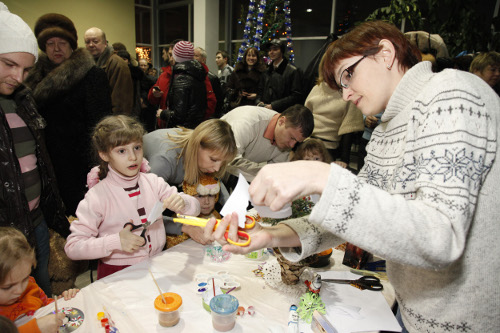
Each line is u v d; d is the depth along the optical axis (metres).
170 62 4.30
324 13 5.80
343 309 0.94
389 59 0.67
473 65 2.34
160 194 1.39
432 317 0.66
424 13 3.53
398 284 0.74
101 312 0.89
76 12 5.87
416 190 0.61
